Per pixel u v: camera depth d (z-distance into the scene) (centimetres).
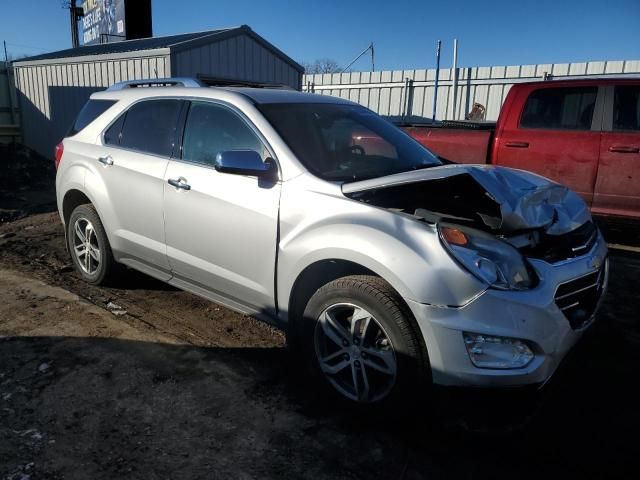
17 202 914
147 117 424
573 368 354
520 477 254
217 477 249
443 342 256
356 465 260
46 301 445
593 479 253
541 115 646
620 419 300
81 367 339
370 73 1514
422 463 262
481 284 253
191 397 311
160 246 400
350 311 295
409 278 261
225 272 358
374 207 290
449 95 1390
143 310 434
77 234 486
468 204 322
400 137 419
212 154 371
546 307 260
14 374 330
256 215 331
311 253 299
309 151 341
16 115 1490
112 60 1123
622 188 601
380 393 283
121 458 259
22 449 262
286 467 257
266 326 411
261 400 310
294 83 1300
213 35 1073
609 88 607
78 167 466
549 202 320
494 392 260
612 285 504
